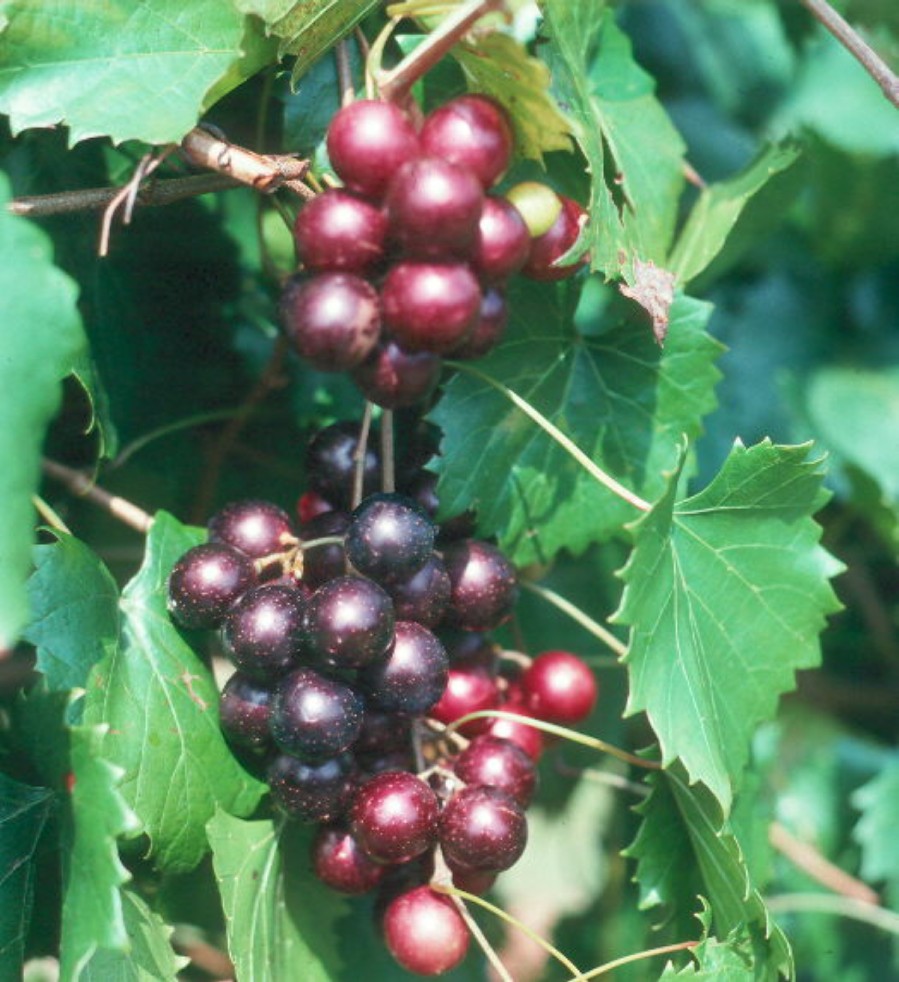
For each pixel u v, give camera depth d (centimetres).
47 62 70
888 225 96
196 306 80
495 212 67
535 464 75
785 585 74
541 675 76
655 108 79
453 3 69
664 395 76
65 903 67
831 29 75
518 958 102
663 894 76
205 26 71
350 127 66
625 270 71
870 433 94
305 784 68
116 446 77
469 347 68
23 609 61
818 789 95
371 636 67
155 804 70
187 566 69
